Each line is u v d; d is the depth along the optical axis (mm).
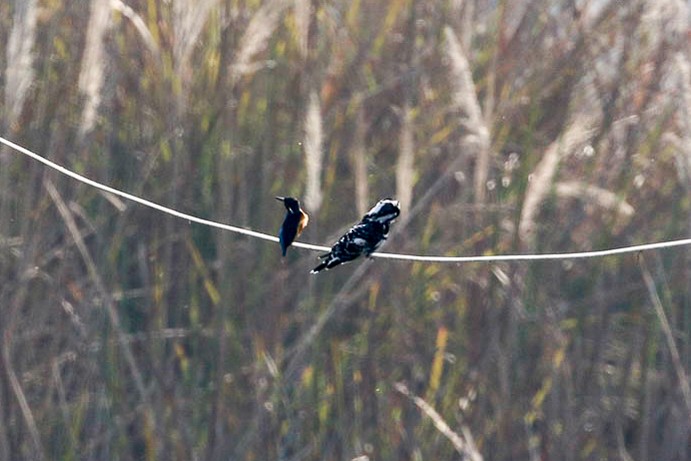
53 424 12312
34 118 12875
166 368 12523
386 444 12461
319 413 12547
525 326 12789
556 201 13203
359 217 12367
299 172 13031
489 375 12703
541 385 12703
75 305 12656
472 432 12609
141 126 13242
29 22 11953
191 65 13195
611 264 13289
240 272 12703
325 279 12984
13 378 12039
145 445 12438
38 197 12672
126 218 12852
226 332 12562
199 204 12914
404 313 12742
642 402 13023
